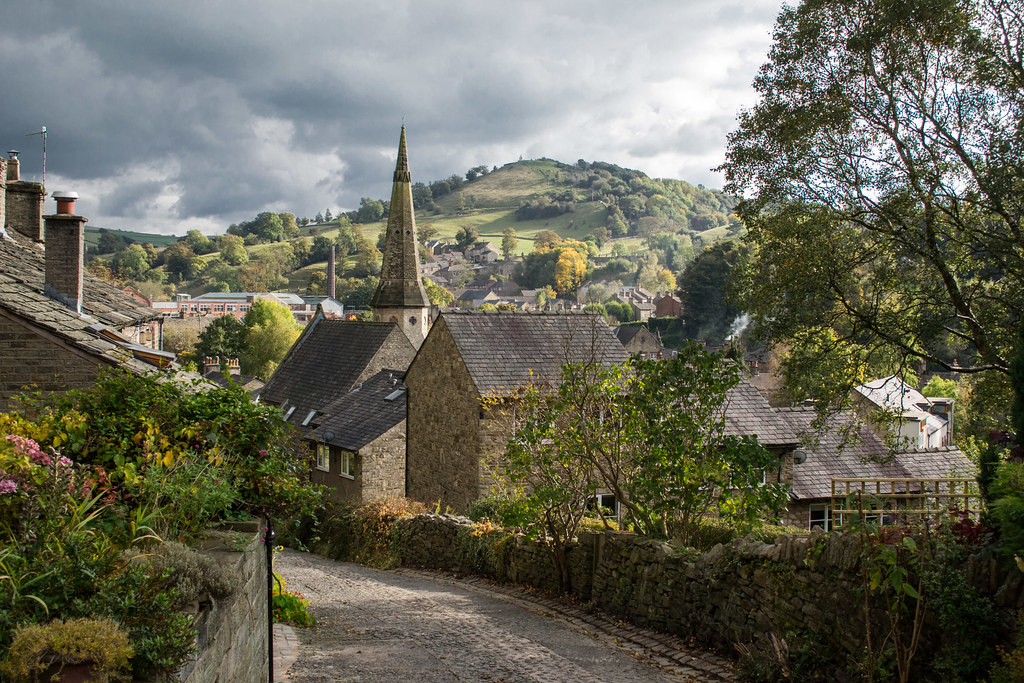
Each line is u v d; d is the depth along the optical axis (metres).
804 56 20.45
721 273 81.75
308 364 44.69
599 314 27.25
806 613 9.24
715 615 10.89
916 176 18.75
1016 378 8.37
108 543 5.09
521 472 15.48
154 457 6.75
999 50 18.78
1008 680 6.50
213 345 83.06
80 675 3.76
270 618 7.88
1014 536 6.92
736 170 21.41
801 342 21.69
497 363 24.41
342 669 9.24
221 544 6.39
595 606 13.89
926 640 7.71
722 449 13.81
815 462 25.12
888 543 7.95
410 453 28.17
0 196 18.94
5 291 12.14
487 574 17.92
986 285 21.28
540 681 9.17
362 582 17.89
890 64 19.41
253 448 8.24
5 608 4.03
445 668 9.57
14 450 5.38
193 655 4.70
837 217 20.09
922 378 56.53
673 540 12.70
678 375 13.83
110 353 11.60
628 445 14.80
